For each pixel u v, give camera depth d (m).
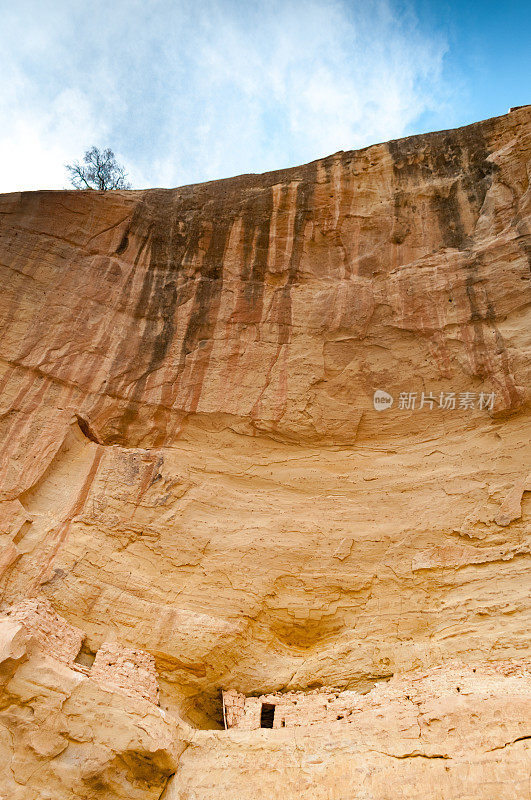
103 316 13.79
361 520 12.11
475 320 13.12
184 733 9.37
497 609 10.32
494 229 13.89
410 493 12.20
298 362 13.59
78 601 10.84
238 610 11.19
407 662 10.31
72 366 13.12
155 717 9.20
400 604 11.05
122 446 12.95
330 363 13.62
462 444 12.45
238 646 10.80
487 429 12.38
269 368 13.57
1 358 12.79
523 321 12.74
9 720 8.58
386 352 13.60
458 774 8.01
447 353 13.14
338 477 12.70
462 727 8.42
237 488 12.66
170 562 11.63
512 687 8.75
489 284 13.28
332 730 9.05
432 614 10.74
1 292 13.38
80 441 12.75
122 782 8.62
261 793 8.52
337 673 10.54
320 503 12.43
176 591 11.32
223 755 9.08
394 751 8.49
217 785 8.73
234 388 13.39
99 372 13.24
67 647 10.09
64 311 13.57
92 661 10.38
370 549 11.74
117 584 11.19
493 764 7.96
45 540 11.31
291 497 12.56
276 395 13.31
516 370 12.37
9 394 12.52
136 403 13.18
